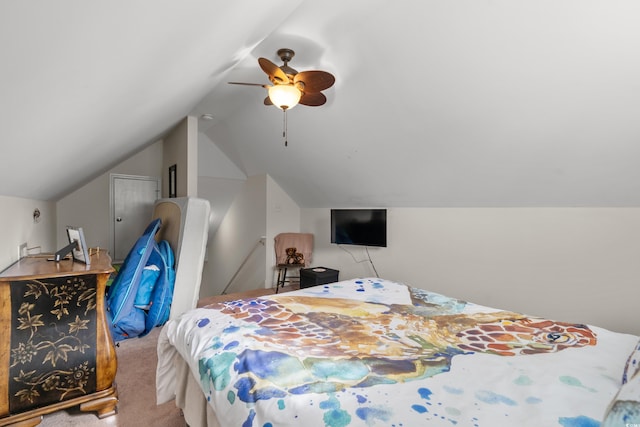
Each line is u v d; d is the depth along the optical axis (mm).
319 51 2332
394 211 3822
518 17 1642
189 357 1371
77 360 1669
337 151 3459
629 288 2189
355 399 935
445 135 2529
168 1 769
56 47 654
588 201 2344
